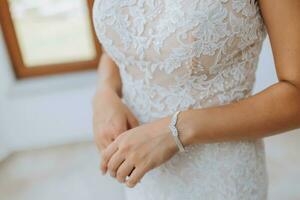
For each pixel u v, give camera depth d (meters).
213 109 0.56
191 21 0.55
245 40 0.56
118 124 0.65
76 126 2.07
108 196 1.67
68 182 1.79
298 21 0.50
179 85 0.61
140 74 0.64
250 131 0.54
